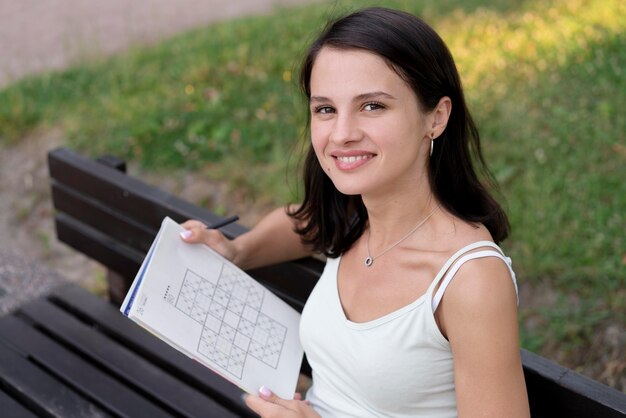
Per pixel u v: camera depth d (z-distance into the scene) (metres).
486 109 4.62
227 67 5.48
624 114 4.36
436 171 1.84
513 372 1.65
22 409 2.44
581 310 3.27
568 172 4.03
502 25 5.67
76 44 7.14
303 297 2.37
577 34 5.29
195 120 4.98
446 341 1.72
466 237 1.76
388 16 1.72
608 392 1.83
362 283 1.90
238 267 2.20
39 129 5.23
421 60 1.71
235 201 4.39
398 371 1.77
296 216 2.16
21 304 2.92
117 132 5.03
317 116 1.80
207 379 2.55
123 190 2.74
